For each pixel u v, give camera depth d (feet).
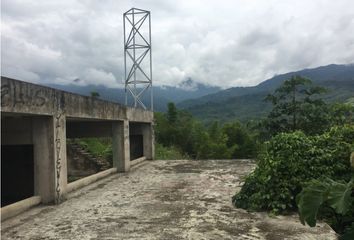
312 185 13.21
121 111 44.24
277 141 25.17
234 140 101.30
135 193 30.53
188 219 21.93
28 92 23.39
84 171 56.13
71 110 30.25
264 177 24.26
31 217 23.03
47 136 27.02
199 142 92.94
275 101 43.75
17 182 35.19
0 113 22.03
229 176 38.50
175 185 33.96
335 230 21.17
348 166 23.70
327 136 25.43
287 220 21.62
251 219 21.83
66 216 23.16
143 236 18.80
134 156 62.18
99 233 19.44
